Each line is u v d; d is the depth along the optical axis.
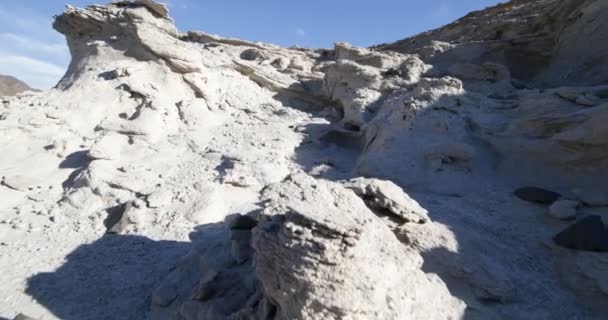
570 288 6.26
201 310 6.12
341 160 15.12
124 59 17.30
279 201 4.93
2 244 9.31
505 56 20.36
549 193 9.20
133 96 16.12
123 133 14.29
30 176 11.92
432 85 14.18
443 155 11.30
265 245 4.41
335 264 3.91
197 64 18.06
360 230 4.07
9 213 10.56
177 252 8.88
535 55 19.95
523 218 8.52
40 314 7.04
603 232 6.77
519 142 11.35
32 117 13.94
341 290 3.91
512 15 23.00
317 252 3.91
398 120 13.73
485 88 15.70
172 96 16.94
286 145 15.16
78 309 7.25
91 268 8.48
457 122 12.78
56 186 11.91
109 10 17.25
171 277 7.55
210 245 8.12
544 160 10.53
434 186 10.64
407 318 4.39
